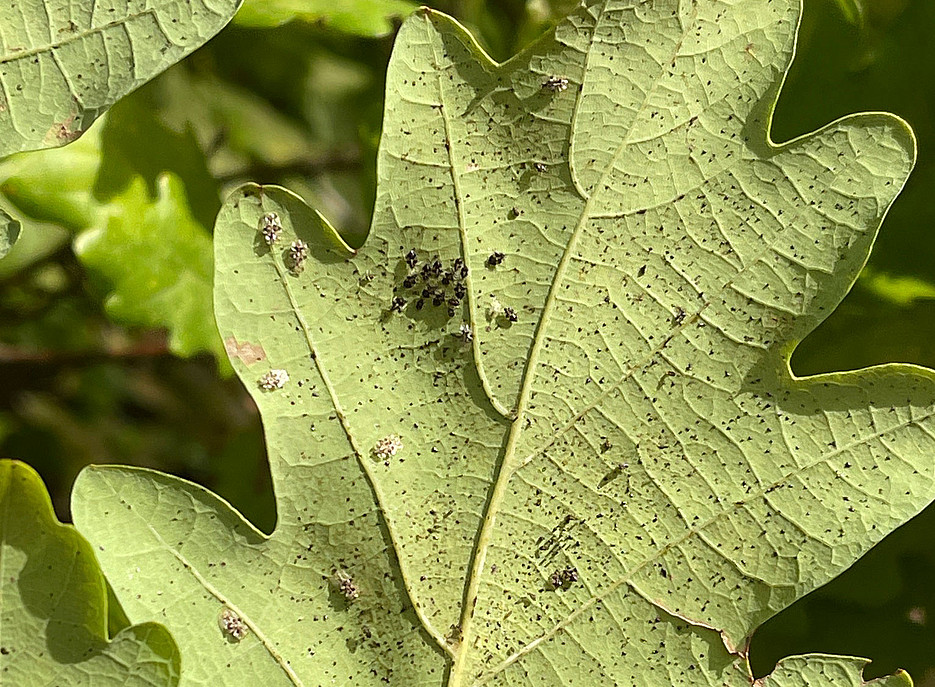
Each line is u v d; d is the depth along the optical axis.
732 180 0.31
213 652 0.31
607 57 0.31
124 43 0.31
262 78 0.43
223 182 0.39
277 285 0.31
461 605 0.31
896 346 0.34
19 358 0.38
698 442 0.31
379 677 0.31
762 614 0.31
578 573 0.31
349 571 0.31
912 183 0.34
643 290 0.31
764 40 0.31
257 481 0.37
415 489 0.31
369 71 0.39
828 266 0.31
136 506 0.30
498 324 0.31
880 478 0.31
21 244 0.37
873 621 0.34
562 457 0.31
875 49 0.34
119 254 0.33
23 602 0.30
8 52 0.31
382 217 0.31
